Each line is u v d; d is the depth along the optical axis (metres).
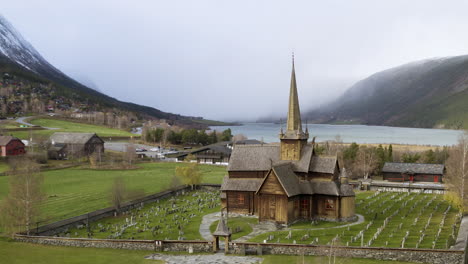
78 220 80.25
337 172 87.62
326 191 82.00
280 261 54.00
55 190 112.75
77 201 98.31
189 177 123.06
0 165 144.62
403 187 123.50
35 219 75.31
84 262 54.72
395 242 62.50
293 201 80.94
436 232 68.38
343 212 80.94
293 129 88.56
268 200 80.50
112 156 192.50
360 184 127.12
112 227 78.44
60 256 57.62
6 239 67.12
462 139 137.50
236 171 92.25
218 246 60.84
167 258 56.78
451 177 91.69
